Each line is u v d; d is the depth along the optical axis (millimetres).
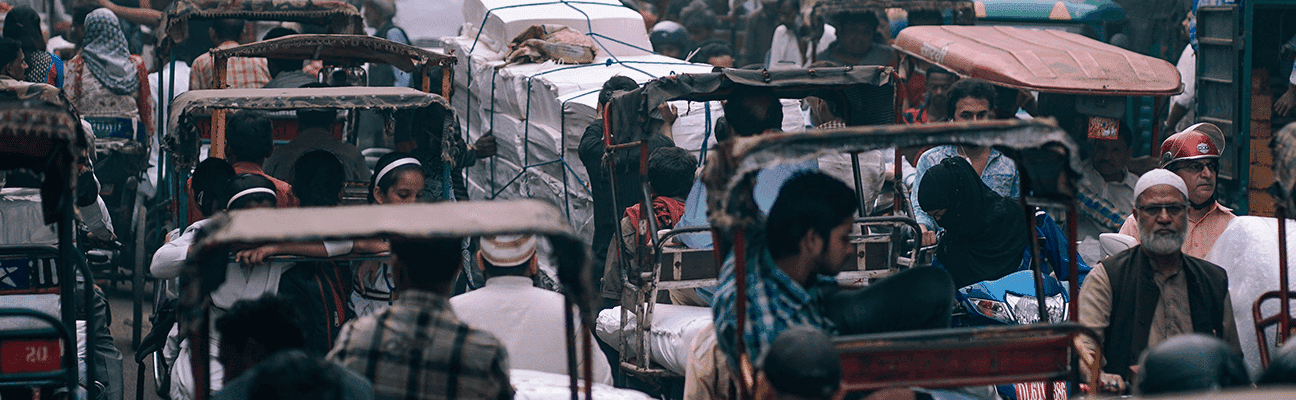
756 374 2910
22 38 7992
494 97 7988
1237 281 4418
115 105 8438
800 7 12836
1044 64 7141
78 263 3828
